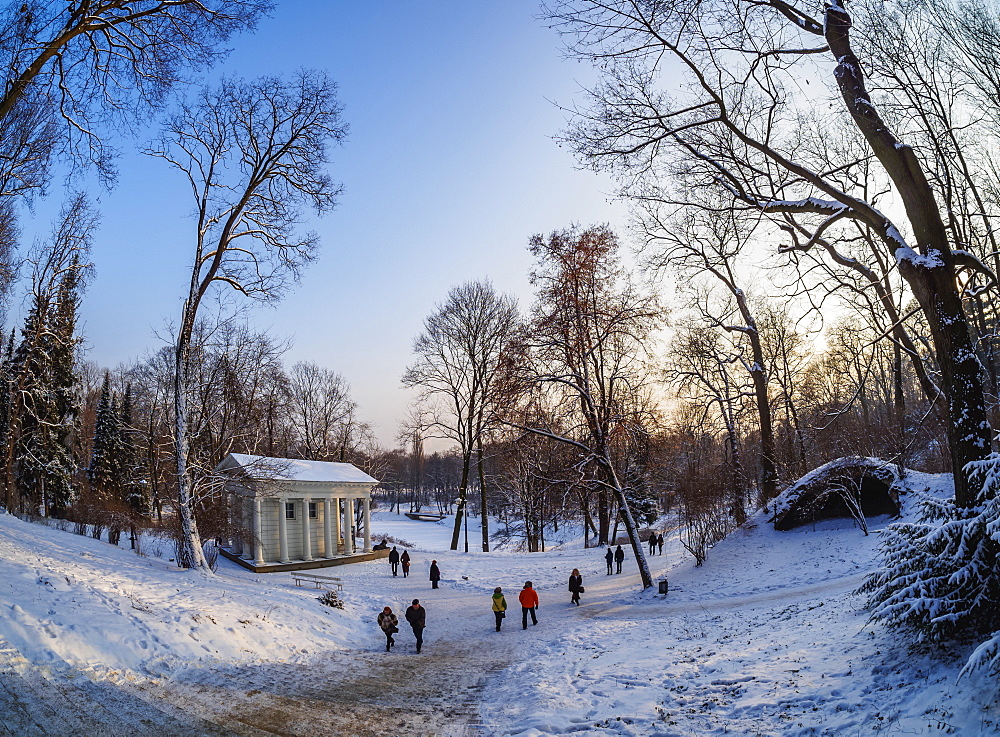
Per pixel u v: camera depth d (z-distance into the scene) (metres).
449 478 117.50
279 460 38.00
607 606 23.75
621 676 12.23
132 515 38.62
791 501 28.89
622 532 64.00
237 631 15.64
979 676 7.45
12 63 16.81
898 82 13.91
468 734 9.77
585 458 26.91
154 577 19.89
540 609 24.55
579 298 26.16
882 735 7.21
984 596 8.39
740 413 43.38
